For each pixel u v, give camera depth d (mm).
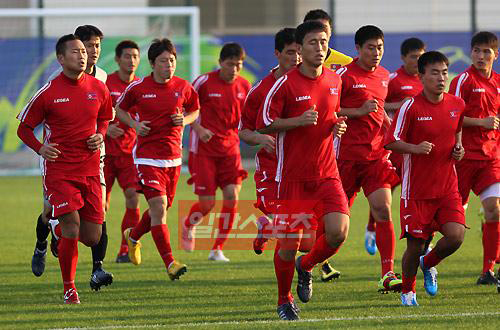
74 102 27656
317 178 25531
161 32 83812
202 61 91938
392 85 36719
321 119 25219
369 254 40312
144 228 34375
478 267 36062
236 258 39969
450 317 25344
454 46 91438
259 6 103812
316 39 24719
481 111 32094
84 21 84500
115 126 35281
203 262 38656
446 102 27219
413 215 27156
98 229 28828
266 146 25250
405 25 92938
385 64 90750
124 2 95625
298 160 25375
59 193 27609
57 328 24344
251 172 83688
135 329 23875
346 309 27031
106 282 30844
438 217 27422
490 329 23625
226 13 103438
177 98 33656
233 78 40688
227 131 40812
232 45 40750
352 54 90938
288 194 25625
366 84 31625
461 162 32188
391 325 24219
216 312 26906
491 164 32094
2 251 41625
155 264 37969
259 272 35625
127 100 33844
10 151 84625
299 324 24453
